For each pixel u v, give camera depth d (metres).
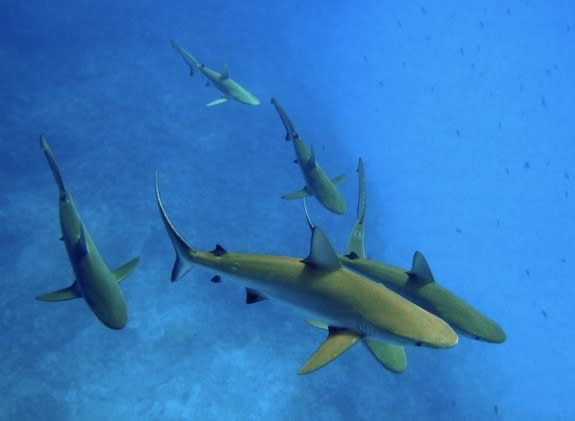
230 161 21.39
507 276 21.88
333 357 4.18
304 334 14.95
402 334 4.07
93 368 12.70
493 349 17.84
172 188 18.97
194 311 14.64
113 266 15.44
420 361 15.86
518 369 17.59
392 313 4.22
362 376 14.31
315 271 4.68
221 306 15.02
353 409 13.44
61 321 13.48
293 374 13.80
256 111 25.45
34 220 16.09
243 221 18.64
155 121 22.38
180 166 20.19
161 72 26.73
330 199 7.55
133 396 12.38
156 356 13.32
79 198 17.36
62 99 22.50
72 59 26.19
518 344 18.78
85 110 22.00
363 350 14.96
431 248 22.52
